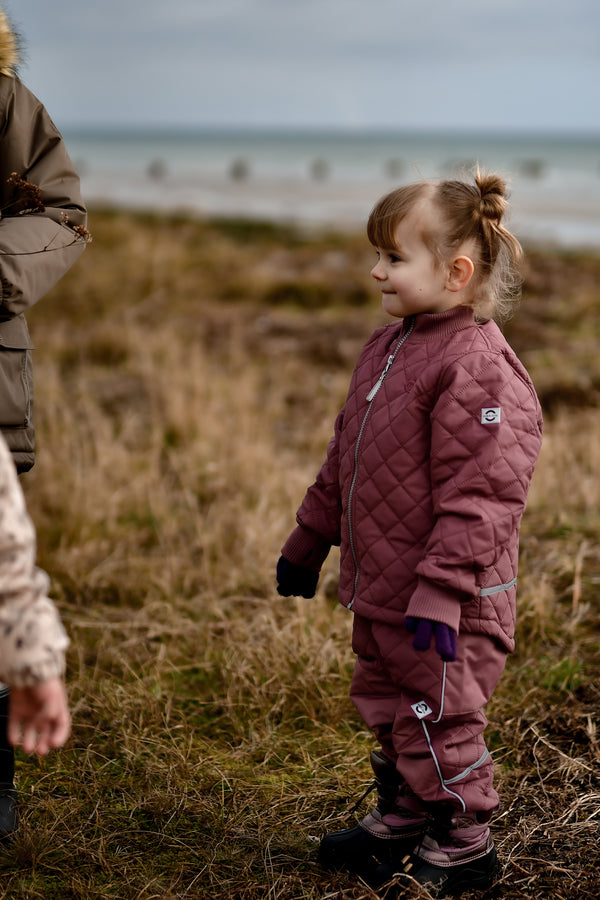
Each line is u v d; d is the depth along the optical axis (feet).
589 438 18.35
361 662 7.31
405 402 6.76
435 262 6.82
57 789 8.45
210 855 7.53
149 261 41.29
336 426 7.68
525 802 8.25
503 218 7.13
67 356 27.81
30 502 15.33
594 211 88.22
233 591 12.92
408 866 6.98
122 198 105.40
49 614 4.75
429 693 6.68
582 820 7.93
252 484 16.67
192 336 30.32
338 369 26.76
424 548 6.70
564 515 14.83
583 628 11.73
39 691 4.71
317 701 9.98
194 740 9.41
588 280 37.47
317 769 8.89
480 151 410.52
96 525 14.97
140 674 10.78
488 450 6.40
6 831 7.48
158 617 12.23
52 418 18.61
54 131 7.85
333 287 37.35
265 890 7.07
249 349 28.78
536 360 25.63
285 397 23.76
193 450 18.76
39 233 7.30
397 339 7.15
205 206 95.96
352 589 7.16
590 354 26.03
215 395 22.35
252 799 8.34
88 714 9.82
